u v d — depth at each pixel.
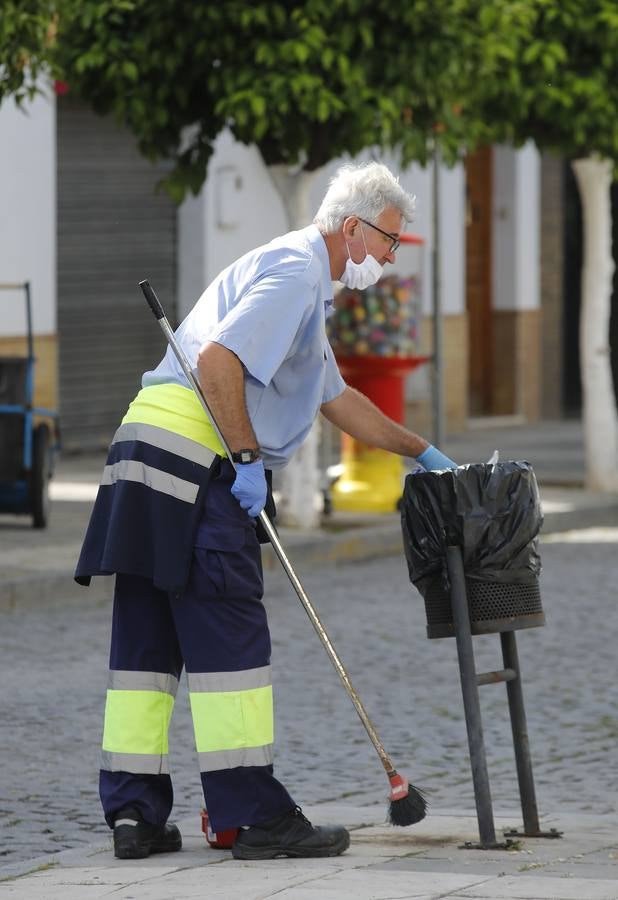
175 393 14.32
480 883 12.95
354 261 14.47
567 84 38.12
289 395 14.36
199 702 14.16
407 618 28.77
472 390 62.88
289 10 32.44
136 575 14.38
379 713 21.84
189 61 32.69
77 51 32.16
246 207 52.41
